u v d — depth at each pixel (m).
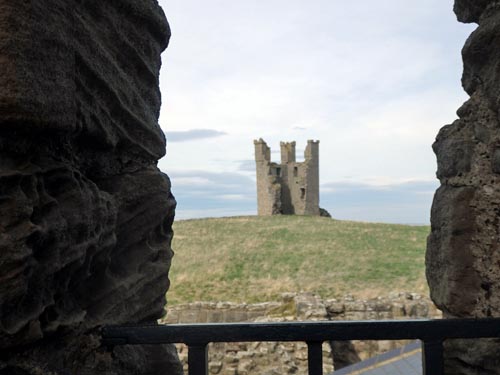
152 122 3.17
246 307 20.14
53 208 2.13
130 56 2.88
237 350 15.73
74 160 2.48
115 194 2.89
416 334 2.41
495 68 2.94
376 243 38.81
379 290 26.42
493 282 2.97
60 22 2.15
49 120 2.05
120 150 2.93
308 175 62.56
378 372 7.74
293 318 18.84
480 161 3.12
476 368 3.02
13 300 1.90
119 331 2.57
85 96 2.45
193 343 2.45
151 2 3.05
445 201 3.31
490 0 3.02
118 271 2.91
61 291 2.32
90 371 2.56
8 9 1.85
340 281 28.53
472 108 3.21
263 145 62.03
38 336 2.06
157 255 3.26
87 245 2.40
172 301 26.28
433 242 3.49
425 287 26.23
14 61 1.85
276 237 42.00
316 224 48.22
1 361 1.98
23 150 2.02
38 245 2.04
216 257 35.22
